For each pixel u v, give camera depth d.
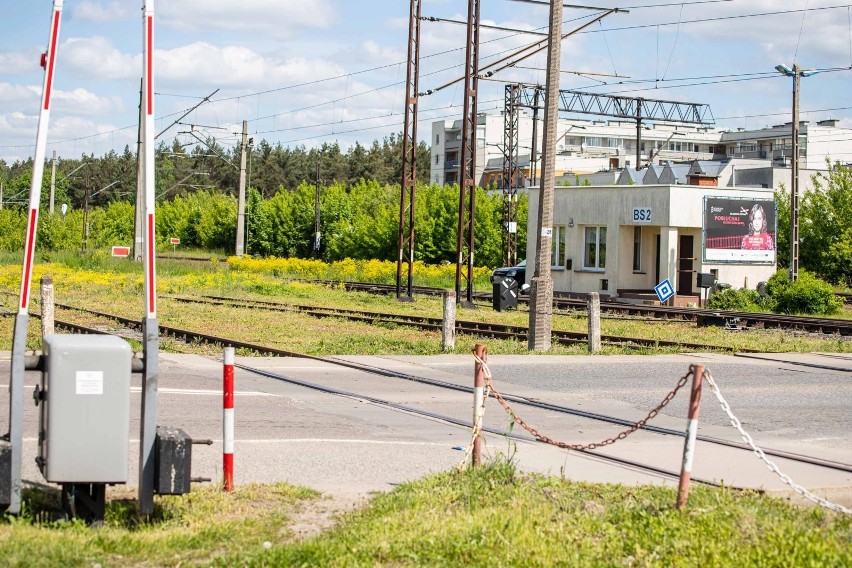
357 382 16.84
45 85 7.77
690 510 8.16
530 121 130.12
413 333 27.48
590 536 7.51
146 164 7.88
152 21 7.85
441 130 138.25
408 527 7.66
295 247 95.94
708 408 15.03
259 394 15.12
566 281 49.44
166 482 7.84
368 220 79.69
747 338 27.91
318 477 9.77
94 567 6.64
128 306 34.66
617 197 46.62
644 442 12.16
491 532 7.36
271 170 175.50
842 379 18.47
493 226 70.81
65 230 83.81
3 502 7.54
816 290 40.59
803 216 60.38
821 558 6.94
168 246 113.44
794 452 11.78
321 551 6.97
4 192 129.62
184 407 13.64
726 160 86.25
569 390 16.53
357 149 188.00
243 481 9.48
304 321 30.48
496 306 38.31
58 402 7.56
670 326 32.00
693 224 44.69
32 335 23.73
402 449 11.29
